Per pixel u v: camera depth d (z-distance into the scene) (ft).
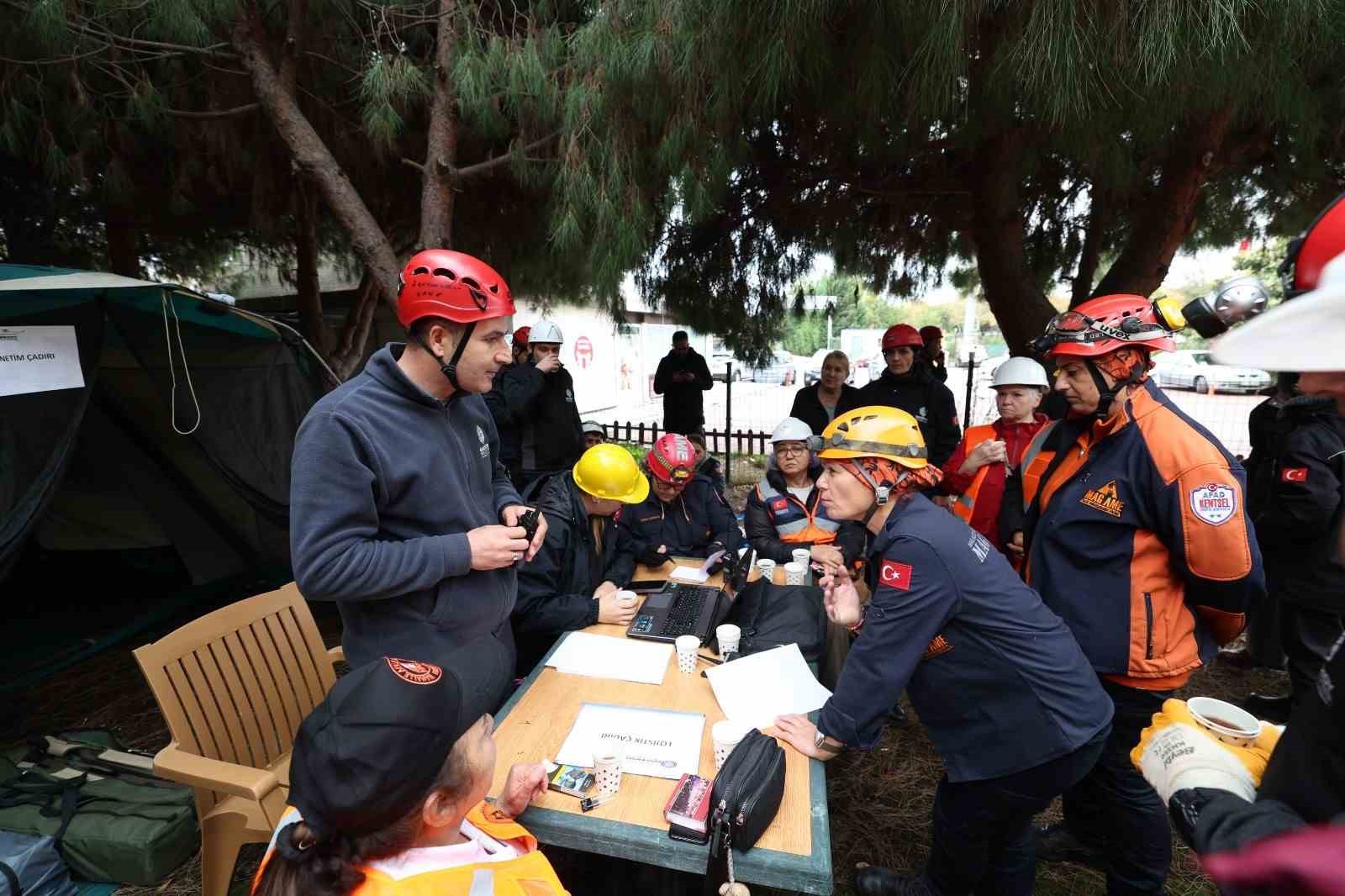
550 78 9.69
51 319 8.10
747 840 3.93
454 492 5.13
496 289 4.81
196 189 15.51
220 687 6.58
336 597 4.40
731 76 7.96
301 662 7.55
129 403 12.10
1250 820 2.40
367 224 10.60
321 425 4.43
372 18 10.78
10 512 7.38
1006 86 7.27
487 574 5.31
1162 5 5.97
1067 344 5.67
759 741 4.56
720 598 7.39
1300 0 6.08
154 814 7.11
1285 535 7.53
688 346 21.48
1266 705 9.64
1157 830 5.83
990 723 4.87
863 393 14.29
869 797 8.43
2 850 6.47
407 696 2.68
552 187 10.44
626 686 5.92
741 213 14.67
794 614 7.06
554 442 13.29
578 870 6.77
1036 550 6.30
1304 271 2.15
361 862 2.65
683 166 9.02
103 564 14.64
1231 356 1.60
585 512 8.11
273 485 11.37
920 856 7.45
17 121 10.46
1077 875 7.12
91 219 16.21
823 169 13.17
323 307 27.78
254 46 9.89
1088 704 4.77
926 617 4.61
